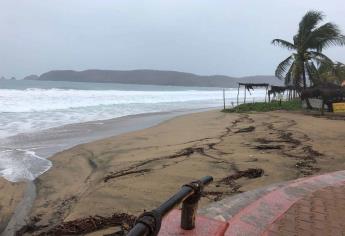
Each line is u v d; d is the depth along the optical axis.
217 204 3.98
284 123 17.20
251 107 27.50
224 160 9.20
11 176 8.82
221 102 45.41
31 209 6.66
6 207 6.73
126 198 6.62
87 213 5.98
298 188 4.77
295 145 11.09
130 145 12.41
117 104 33.47
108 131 16.58
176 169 8.45
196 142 12.35
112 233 5.12
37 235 5.45
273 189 4.68
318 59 28.59
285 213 3.82
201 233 2.81
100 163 10.01
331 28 27.41
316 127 15.40
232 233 3.14
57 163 10.12
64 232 5.30
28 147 12.29
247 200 4.17
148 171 8.48
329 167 8.28
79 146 12.43
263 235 3.22
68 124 18.42
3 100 28.28
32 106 26.03
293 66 28.84
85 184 8.17
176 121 20.00
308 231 3.41
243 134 13.85
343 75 31.53
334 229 3.48
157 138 13.81
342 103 23.19
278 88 31.30
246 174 7.92
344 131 14.07
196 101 46.16
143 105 34.44
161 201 6.45
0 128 16.09
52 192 7.65
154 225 1.80
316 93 24.53
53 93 37.91
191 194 2.54
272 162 8.78
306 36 28.62
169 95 55.66
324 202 4.23
